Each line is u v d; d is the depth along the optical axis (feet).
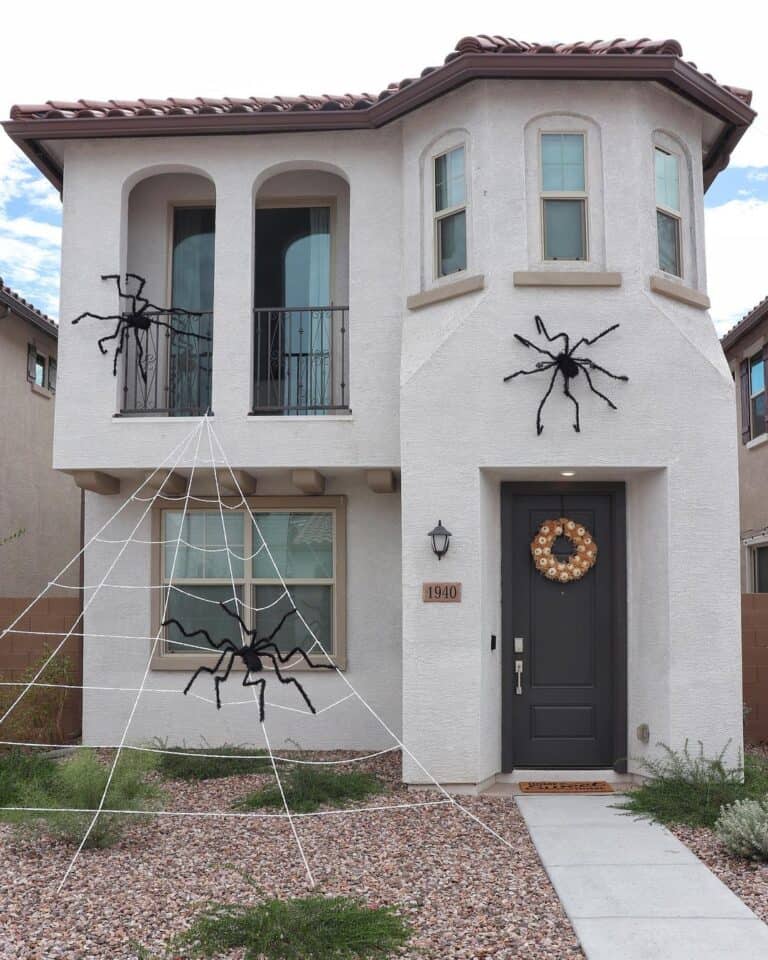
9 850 21.44
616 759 28.71
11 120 31.22
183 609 33.86
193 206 35.35
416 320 29.63
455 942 16.17
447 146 29.76
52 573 51.98
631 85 28.35
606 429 27.32
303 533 33.96
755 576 51.83
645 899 18.26
